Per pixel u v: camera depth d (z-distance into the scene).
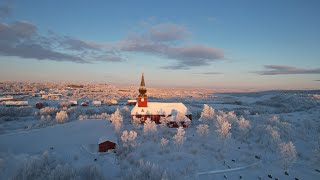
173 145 69.75
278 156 62.62
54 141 78.50
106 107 174.88
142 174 47.47
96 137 82.50
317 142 75.50
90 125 104.25
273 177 52.56
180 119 94.38
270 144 73.25
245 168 56.88
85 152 67.38
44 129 98.25
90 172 47.84
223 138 69.75
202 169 55.34
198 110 161.62
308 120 110.81
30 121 124.38
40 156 57.38
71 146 72.44
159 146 68.75
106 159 61.69
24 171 45.28
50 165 52.97
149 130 79.56
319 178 52.41
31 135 87.88
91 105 190.38
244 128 78.88
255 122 107.19
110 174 53.25
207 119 94.88
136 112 103.69
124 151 65.62
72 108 154.88
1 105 173.12
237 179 51.44
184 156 62.00
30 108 154.00
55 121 112.94
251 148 70.56
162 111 104.06
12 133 92.69
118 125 86.00
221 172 54.44
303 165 59.75
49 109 141.62
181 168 55.22
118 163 59.25
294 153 54.44
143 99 105.44
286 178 52.22
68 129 97.00
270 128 80.69
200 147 69.06
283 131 86.56
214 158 61.72
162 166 56.00
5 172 49.78
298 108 198.12
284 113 162.25
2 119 125.25
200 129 76.19
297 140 81.25
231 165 58.09
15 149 70.50
